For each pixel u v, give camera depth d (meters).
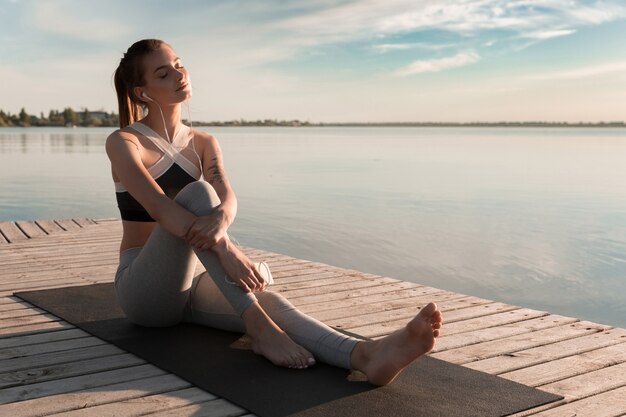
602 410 1.99
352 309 3.27
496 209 12.09
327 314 3.16
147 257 2.42
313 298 3.50
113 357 2.38
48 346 2.51
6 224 6.16
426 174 20.47
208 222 2.23
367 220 10.61
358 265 7.22
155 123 2.55
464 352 2.56
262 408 1.89
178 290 2.47
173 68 2.48
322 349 2.19
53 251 4.85
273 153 35.28
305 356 2.20
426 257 7.69
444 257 7.69
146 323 2.65
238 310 2.28
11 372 2.22
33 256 4.63
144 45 2.48
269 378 2.12
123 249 2.62
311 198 13.62
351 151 39.09
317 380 2.11
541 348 2.63
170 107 2.53
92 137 62.72
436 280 6.60
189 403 1.96
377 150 41.12
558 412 1.96
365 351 2.06
